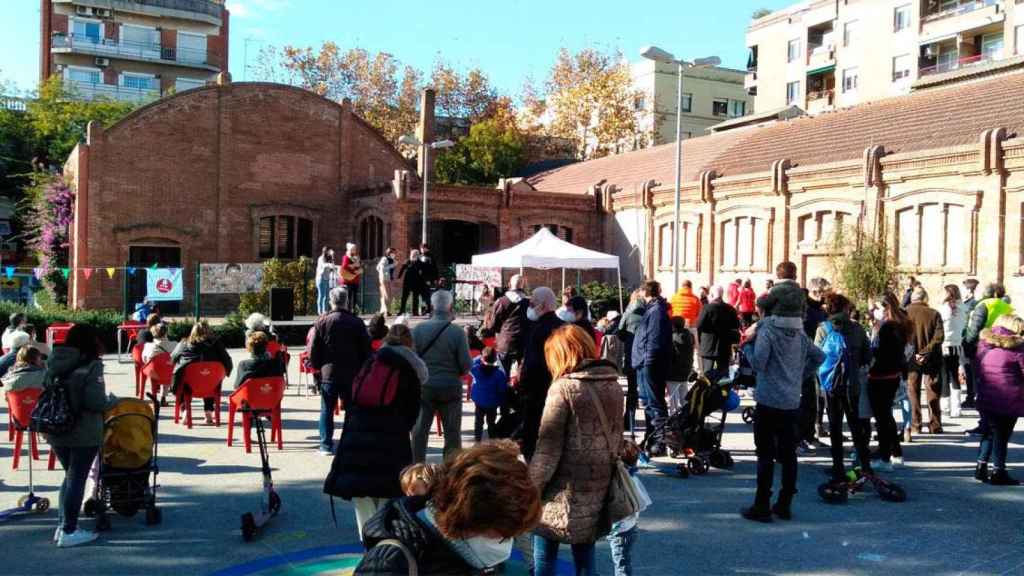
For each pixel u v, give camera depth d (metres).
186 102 32.09
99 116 49.25
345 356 9.78
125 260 30.92
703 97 72.50
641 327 10.06
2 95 51.44
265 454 7.57
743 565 6.59
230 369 12.20
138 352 14.45
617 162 39.44
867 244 23.20
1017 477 9.47
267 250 34.03
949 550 6.98
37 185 37.09
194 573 6.23
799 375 7.64
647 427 9.99
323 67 54.53
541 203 34.09
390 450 6.04
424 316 24.84
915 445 11.22
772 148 30.55
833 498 8.38
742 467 9.94
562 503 4.86
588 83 57.00
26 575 6.18
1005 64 31.27
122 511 7.48
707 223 30.25
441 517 2.90
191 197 32.28
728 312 11.69
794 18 62.84
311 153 34.66
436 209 32.03
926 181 23.16
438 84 57.47
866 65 56.38
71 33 60.81
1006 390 8.85
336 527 7.36
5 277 37.59
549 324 7.25
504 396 10.27
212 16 64.31
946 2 52.16
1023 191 20.98
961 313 13.45
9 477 9.04
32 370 9.22
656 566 6.54
